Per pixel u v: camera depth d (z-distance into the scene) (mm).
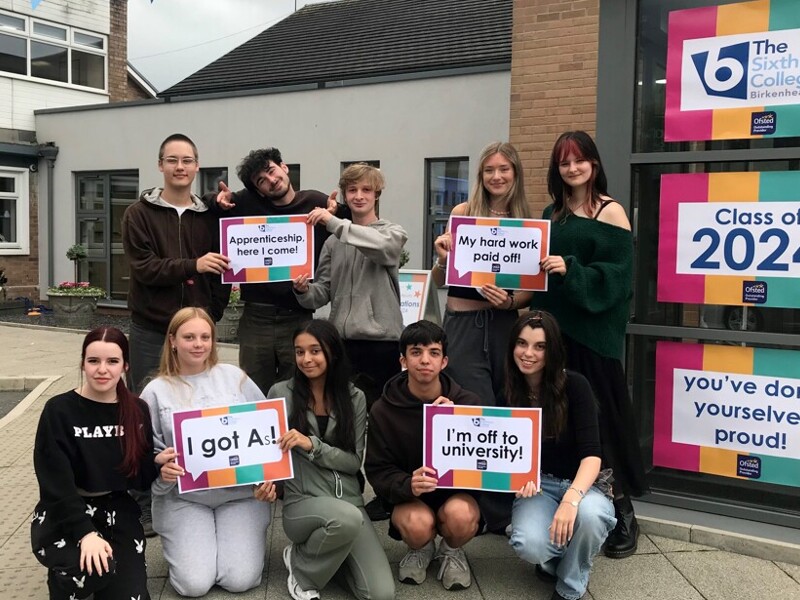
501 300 3455
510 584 3160
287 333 4043
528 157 5824
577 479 2971
